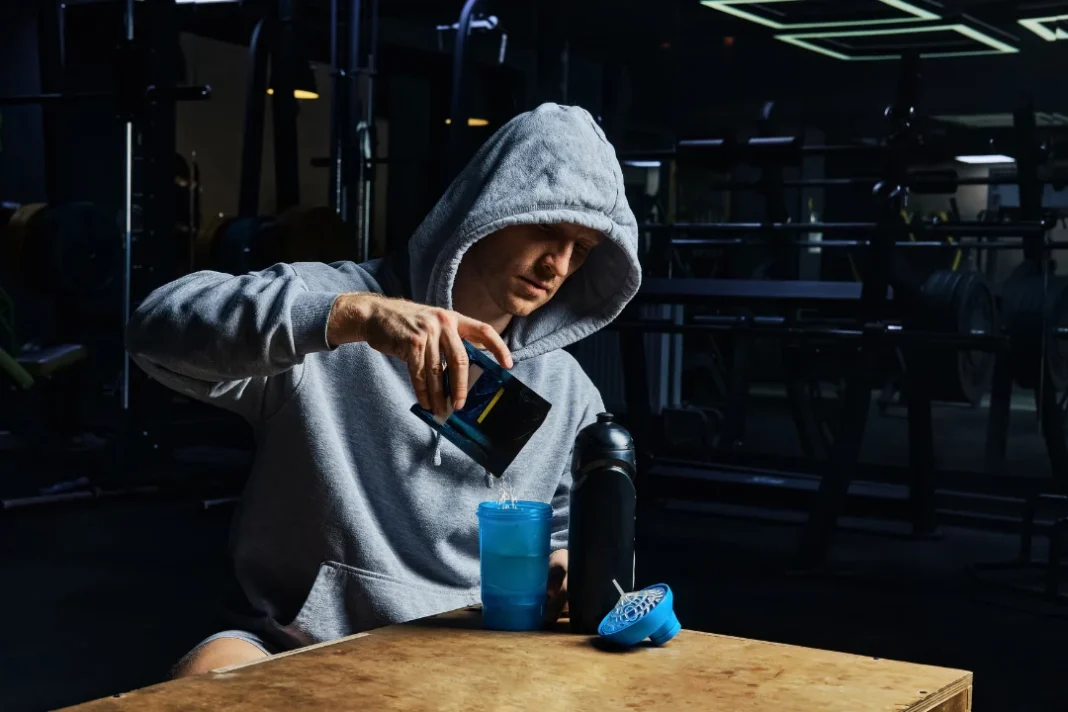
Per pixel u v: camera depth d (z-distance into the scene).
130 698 0.94
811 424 8.92
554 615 1.25
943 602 4.03
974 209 11.94
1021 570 4.53
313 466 1.38
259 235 5.96
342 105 5.96
